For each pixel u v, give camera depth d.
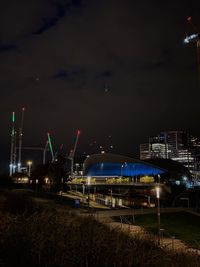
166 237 39.59
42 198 72.81
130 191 161.88
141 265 11.00
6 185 89.69
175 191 148.75
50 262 10.50
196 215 63.75
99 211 58.31
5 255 11.27
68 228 13.33
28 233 12.22
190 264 12.41
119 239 12.68
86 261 10.44
